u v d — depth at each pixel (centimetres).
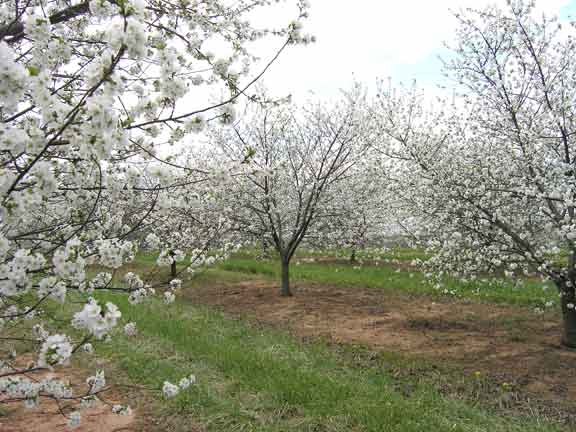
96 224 323
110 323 202
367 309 890
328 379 496
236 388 487
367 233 1504
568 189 531
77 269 213
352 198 1200
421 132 854
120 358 593
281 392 459
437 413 429
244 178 829
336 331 732
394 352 611
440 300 959
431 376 530
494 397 471
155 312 849
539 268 608
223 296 1058
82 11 277
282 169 954
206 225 982
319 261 1684
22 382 251
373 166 957
